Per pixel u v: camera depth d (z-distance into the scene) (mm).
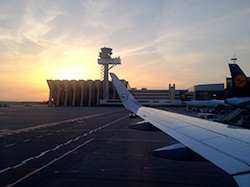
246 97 25281
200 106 64188
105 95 127875
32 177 7930
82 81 136125
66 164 9586
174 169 8789
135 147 13344
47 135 18328
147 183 7246
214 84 107562
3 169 8906
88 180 7594
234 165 2793
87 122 30578
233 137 4422
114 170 8688
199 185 7062
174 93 123625
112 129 22469
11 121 31969
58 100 138125
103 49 126438
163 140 15859
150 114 8305
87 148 13039
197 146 3820
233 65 26109
